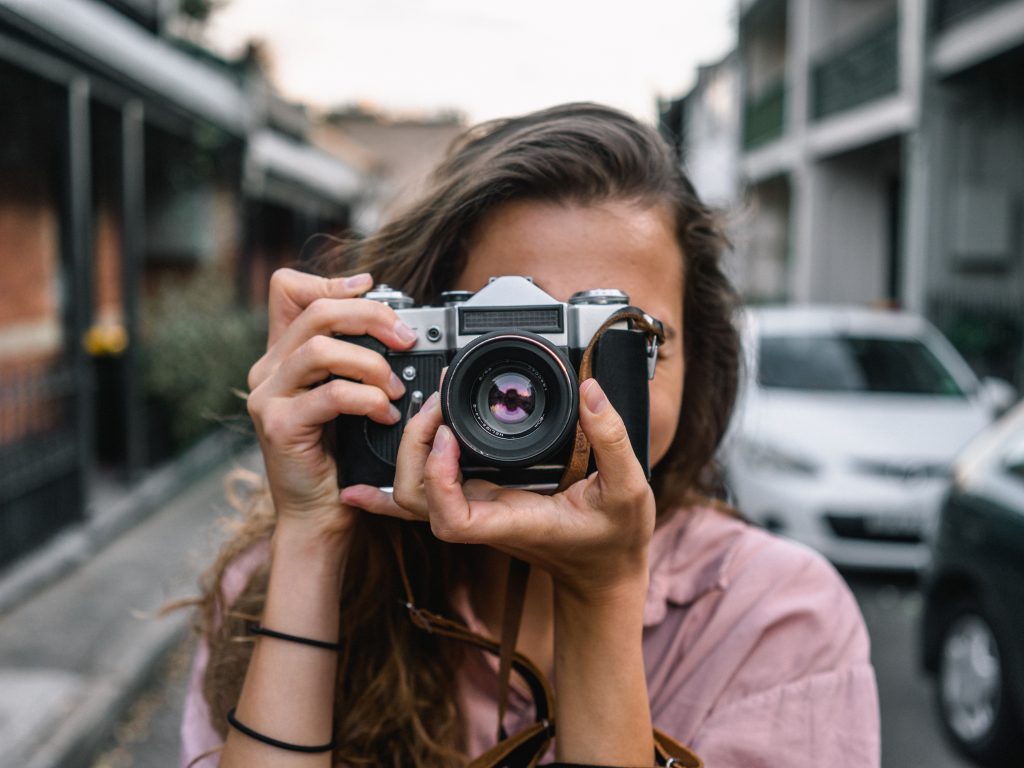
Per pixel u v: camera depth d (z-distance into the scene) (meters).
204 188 9.39
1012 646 3.27
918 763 3.49
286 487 1.06
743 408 1.45
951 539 3.69
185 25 9.48
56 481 5.72
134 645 4.30
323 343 1.04
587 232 1.09
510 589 1.06
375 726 1.10
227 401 8.56
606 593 0.96
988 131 10.94
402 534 1.16
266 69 10.69
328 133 17.80
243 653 1.15
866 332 6.44
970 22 10.38
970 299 10.97
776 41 19.09
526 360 0.94
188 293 8.72
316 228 17.22
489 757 1.04
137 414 7.20
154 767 3.50
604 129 1.13
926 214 11.40
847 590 1.18
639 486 0.90
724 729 1.07
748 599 1.14
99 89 6.35
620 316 1.00
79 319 5.94
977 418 5.67
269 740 1.01
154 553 5.80
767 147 17.53
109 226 8.38
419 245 1.16
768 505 5.29
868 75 13.23
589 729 0.97
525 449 0.92
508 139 1.14
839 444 5.27
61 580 5.23
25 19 5.08
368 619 1.15
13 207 6.20
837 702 1.09
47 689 3.78
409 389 1.05
